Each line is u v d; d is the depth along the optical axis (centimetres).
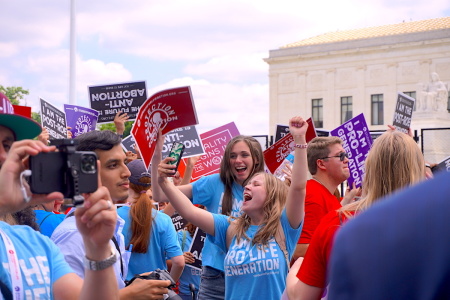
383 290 106
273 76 6397
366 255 108
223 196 579
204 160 861
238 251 438
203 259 557
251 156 573
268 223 435
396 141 304
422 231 104
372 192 303
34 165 186
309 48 6222
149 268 536
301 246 531
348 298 111
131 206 531
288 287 325
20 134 219
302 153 442
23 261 242
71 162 188
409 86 5781
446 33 5634
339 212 307
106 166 345
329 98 6125
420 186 109
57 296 248
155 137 511
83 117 766
